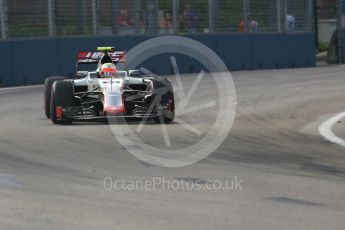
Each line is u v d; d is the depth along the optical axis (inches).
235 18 4141.2
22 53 3324.3
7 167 1259.8
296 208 980.6
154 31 3858.3
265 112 2240.4
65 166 1268.5
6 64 3272.6
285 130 1851.6
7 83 3275.1
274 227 874.1
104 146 1481.3
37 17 3444.9
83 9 3607.3
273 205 995.3
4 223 882.8
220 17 4084.6
